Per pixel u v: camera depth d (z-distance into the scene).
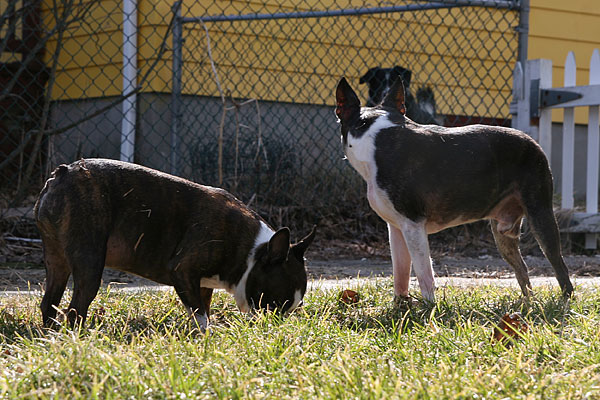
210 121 8.94
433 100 9.23
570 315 3.98
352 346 3.20
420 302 4.36
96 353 2.81
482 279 5.70
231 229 4.24
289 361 2.88
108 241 4.01
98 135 9.16
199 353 3.01
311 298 4.59
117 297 4.69
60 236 3.87
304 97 9.43
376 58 9.84
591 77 8.07
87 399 2.42
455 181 4.50
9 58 9.34
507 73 10.36
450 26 9.68
